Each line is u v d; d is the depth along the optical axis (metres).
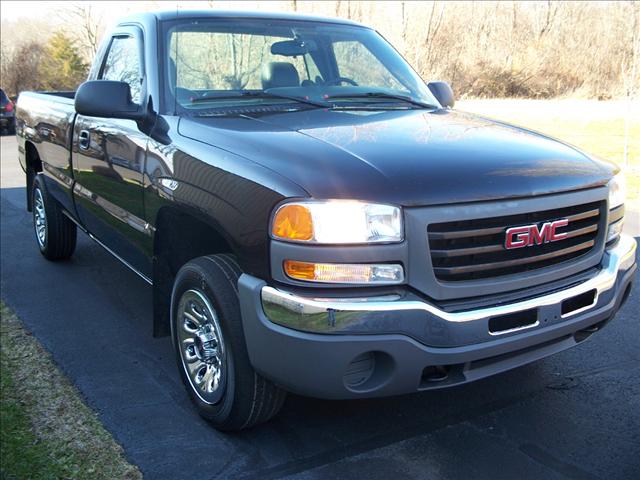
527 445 3.16
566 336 3.11
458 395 3.64
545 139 3.50
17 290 5.43
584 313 3.07
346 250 2.60
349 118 3.59
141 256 4.02
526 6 26.23
